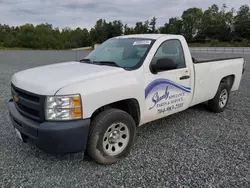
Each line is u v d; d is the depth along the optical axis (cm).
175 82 367
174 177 270
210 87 459
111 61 356
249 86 823
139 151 333
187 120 465
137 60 332
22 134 283
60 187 251
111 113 285
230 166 294
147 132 403
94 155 282
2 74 1140
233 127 429
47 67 344
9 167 287
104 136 284
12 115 297
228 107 560
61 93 249
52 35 9712
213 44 7569
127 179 266
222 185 256
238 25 8212
